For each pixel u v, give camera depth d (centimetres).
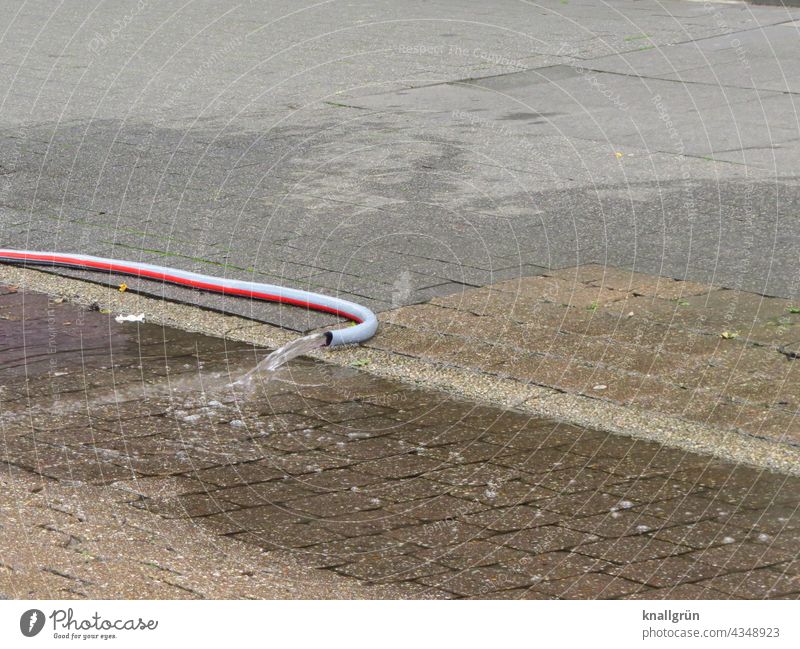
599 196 813
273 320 600
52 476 426
